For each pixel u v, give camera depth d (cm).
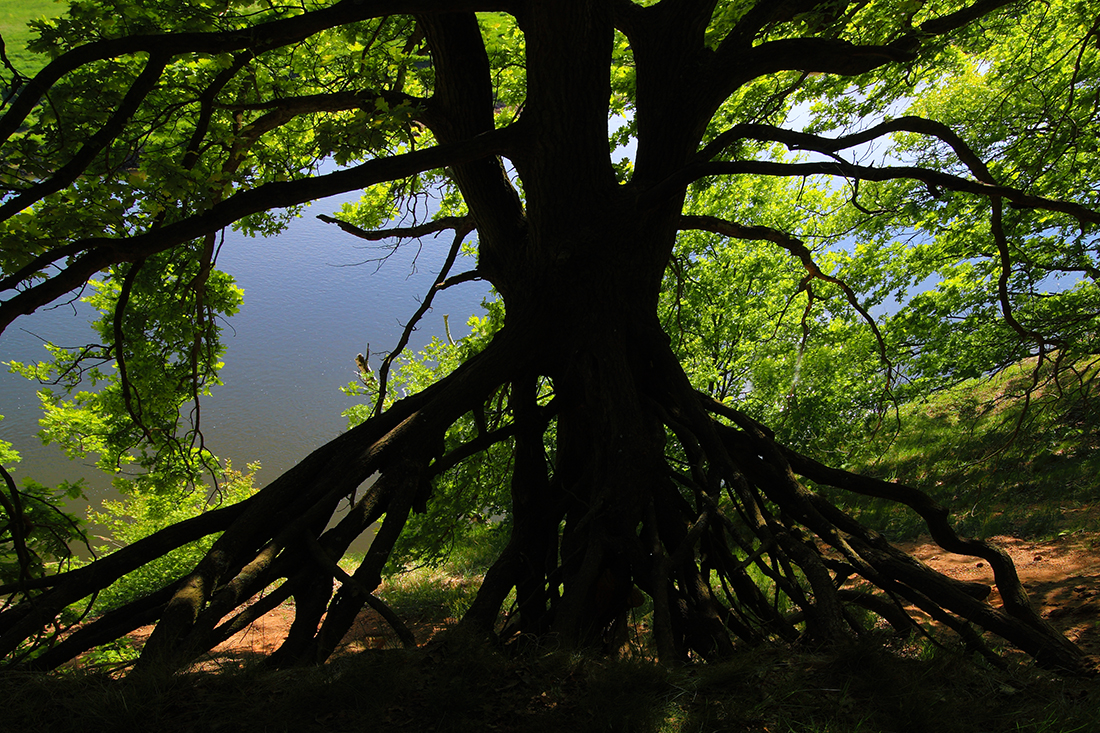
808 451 1254
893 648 389
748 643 489
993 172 1105
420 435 562
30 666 420
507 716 317
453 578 1212
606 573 520
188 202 521
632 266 620
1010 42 1165
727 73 612
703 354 1288
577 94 548
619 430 571
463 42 606
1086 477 1108
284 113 667
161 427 1005
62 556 573
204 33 459
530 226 623
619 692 325
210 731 301
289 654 434
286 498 507
